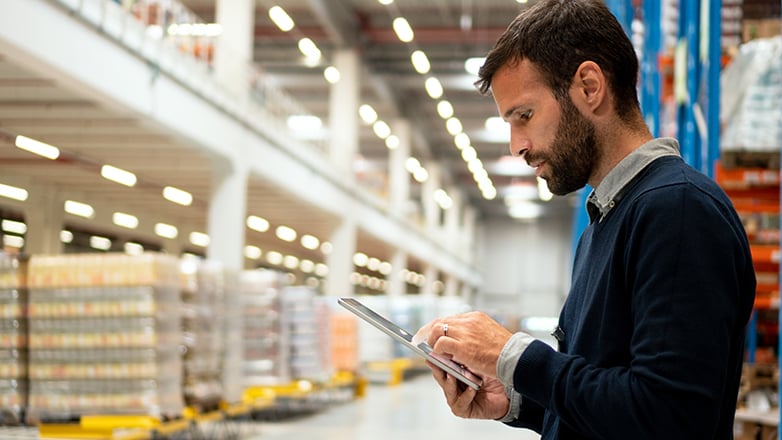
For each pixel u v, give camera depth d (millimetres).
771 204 6109
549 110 1734
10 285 10320
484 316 1789
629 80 1744
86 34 11641
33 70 10992
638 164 1709
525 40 1749
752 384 6309
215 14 25594
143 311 10109
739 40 7684
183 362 11609
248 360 14891
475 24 28141
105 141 16641
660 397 1473
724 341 1507
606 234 1740
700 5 6676
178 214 29984
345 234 27188
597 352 1679
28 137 16531
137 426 9984
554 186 1808
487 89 1854
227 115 17234
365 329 27703
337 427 15297
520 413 2066
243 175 18125
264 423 15891
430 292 42094
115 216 26578
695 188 1594
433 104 36812
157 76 13828
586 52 1709
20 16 10133
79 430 10125
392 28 28562
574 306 1846
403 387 27375
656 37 8609
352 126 28062
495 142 40406
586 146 1743
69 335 10195
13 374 10266
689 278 1520
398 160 35656
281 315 15258
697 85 6629
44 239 22609
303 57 30781
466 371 1927
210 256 17547
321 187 24422
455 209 48938
